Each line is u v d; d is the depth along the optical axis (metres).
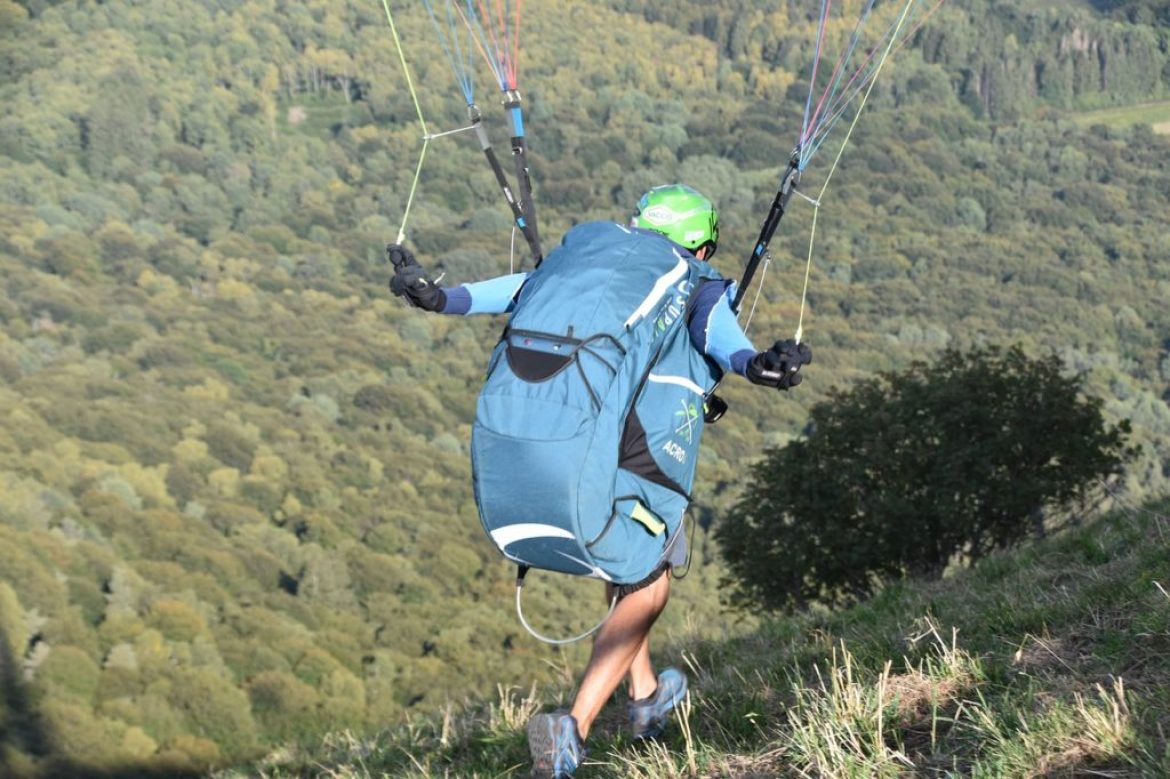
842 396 33.91
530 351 3.71
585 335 3.70
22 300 185.25
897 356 191.75
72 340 180.75
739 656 7.70
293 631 105.50
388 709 96.44
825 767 3.90
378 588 118.81
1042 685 4.18
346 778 6.64
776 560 32.62
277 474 146.88
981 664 4.48
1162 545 5.61
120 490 128.50
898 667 5.17
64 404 151.38
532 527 3.68
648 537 3.83
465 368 198.62
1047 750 3.60
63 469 130.88
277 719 91.00
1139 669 4.11
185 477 139.25
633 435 3.76
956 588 8.05
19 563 102.62
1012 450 31.41
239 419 161.12
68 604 102.19
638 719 4.76
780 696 5.24
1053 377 32.16
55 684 88.81
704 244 4.25
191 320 197.00
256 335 198.25
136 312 192.25
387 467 156.00
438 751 6.52
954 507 31.05
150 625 100.44
